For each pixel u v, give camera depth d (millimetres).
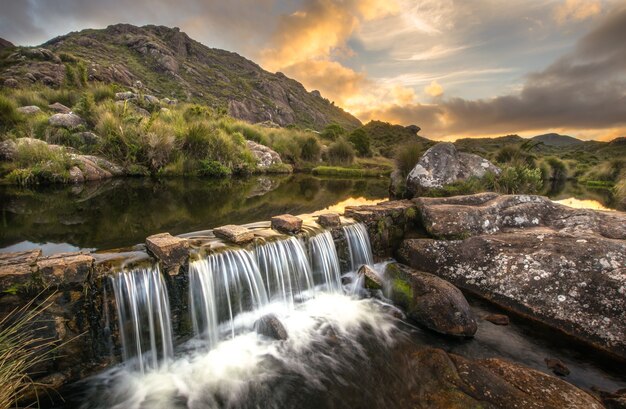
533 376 3197
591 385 3457
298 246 5086
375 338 4207
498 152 17234
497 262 5281
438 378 3316
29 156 10273
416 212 7055
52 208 7277
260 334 4164
